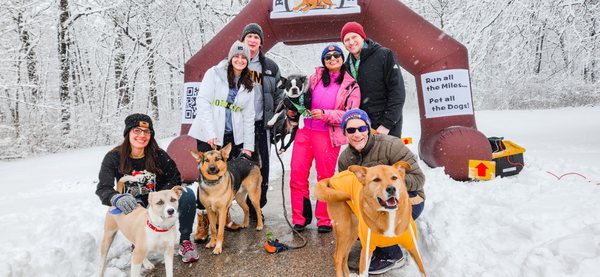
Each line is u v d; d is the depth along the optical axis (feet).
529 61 30.58
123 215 9.75
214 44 19.85
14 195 19.10
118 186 10.74
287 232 13.34
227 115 13.75
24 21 40.09
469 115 18.02
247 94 13.73
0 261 9.76
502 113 52.21
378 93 13.64
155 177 11.12
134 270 9.25
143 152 10.90
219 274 10.46
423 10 44.21
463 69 18.16
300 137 13.34
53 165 28.96
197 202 12.82
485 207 11.59
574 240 8.48
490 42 28.58
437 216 11.60
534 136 30.40
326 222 13.09
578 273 7.48
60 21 42.45
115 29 43.65
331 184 10.28
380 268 9.96
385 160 10.46
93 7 41.98
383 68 13.47
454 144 16.63
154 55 46.42
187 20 42.68
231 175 12.57
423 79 18.45
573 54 32.96
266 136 15.11
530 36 27.61
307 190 13.43
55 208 15.02
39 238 11.64
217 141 13.55
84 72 48.24
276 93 15.37
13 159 35.40
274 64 15.47
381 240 8.88
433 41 18.16
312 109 12.98
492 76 43.37
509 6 25.93
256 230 13.69
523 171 17.17
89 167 26.91
